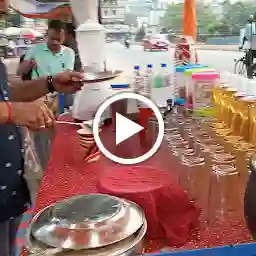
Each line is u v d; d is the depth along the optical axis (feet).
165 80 6.55
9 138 4.59
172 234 2.73
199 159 3.18
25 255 2.33
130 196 2.78
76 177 3.93
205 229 2.87
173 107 5.70
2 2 4.60
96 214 2.07
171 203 2.88
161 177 3.08
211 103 5.20
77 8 6.23
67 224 2.00
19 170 4.79
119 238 1.94
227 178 2.95
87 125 4.48
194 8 7.75
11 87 5.56
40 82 5.50
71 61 10.81
